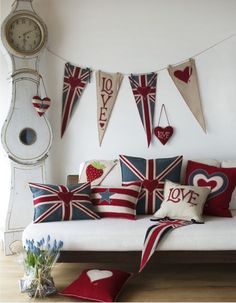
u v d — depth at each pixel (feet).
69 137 10.49
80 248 7.41
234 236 7.29
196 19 10.21
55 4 10.24
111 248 7.39
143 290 7.39
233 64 10.24
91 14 10.29
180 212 8.13
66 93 10.37
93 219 8.32
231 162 9.44
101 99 10.41
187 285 7.63
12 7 9.68
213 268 8.56
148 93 10.35
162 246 7.30
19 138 9.52
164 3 10.22
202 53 10.27
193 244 7.29
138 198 8.89
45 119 9.78
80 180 9.50
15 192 9.54
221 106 10.33
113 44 10.34
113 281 7.23
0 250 9.87
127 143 10.48
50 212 8.10
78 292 7.00
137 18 10.27
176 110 10.37
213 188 8.63
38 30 9.65
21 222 9.59
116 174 9.43
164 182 9.02
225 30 10.21
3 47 9.44
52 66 10.34
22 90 9.53
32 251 7.11
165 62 10.32
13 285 7.62
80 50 10.36
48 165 10.50
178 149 10.43
